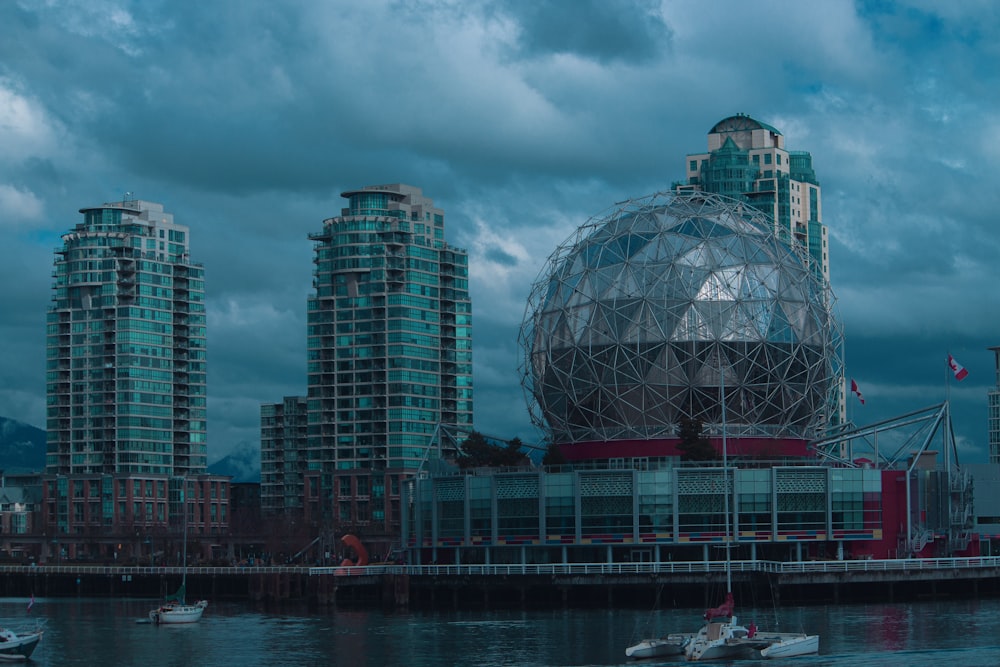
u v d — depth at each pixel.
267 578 178.00
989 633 120.31
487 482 171.62
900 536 168.88
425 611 153.12
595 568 157.12
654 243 180.25
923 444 176.12
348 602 166.62
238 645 123.56
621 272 179.88
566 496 167.38
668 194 188.12
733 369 176.25
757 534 165.12
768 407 178.62
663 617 138.25
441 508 175.75
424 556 179.88
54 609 170.88
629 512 165.62
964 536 172.38
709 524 165.12
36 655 119.81
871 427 181.75
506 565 158.00
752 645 107.31
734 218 184.88
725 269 177.88
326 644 122.50
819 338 182.38
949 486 171.88
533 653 112.69
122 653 120.00
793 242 191.62
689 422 172.12
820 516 166.62
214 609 164.12
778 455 177.00
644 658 107.69
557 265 188.75
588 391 180.38
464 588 159.50
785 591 152.62
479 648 116.31
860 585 155.62
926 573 156.75
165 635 133.38
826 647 112.25
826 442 183.88
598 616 140.88
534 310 190.00
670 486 165.12
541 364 187.00
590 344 179.50
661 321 176.50
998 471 178.12
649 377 176.88
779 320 178.25
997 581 161.88
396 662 110.12
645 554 166.75
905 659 105.81
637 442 178.00
